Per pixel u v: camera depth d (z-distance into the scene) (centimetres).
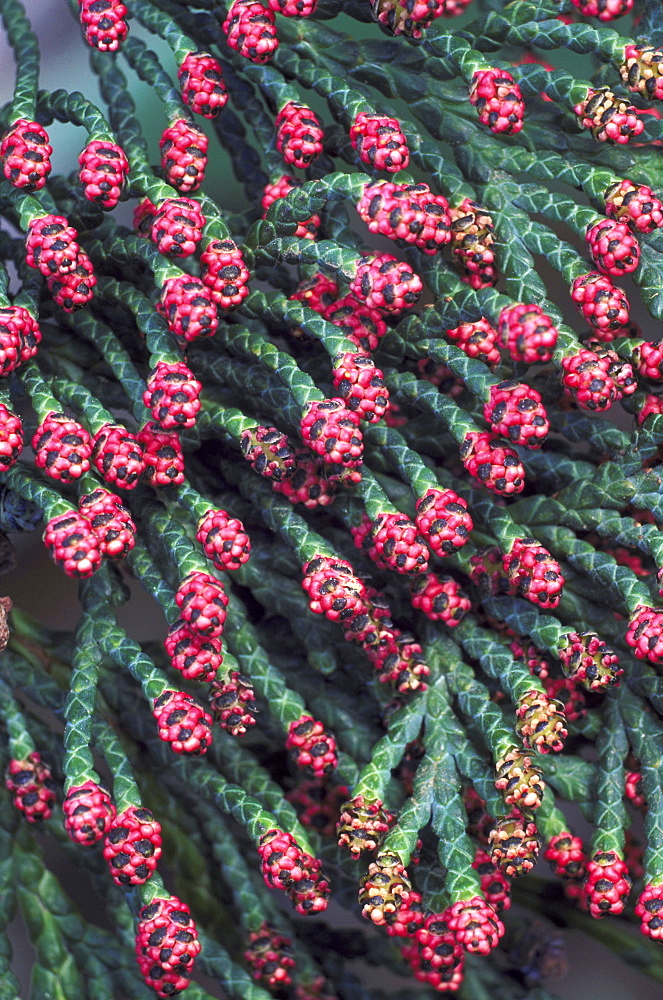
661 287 15
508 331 15
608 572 15
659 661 15
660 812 15
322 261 15
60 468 15
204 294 15
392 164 15
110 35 15
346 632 15
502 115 15
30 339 15
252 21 15
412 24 15
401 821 15
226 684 15
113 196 15
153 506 15
